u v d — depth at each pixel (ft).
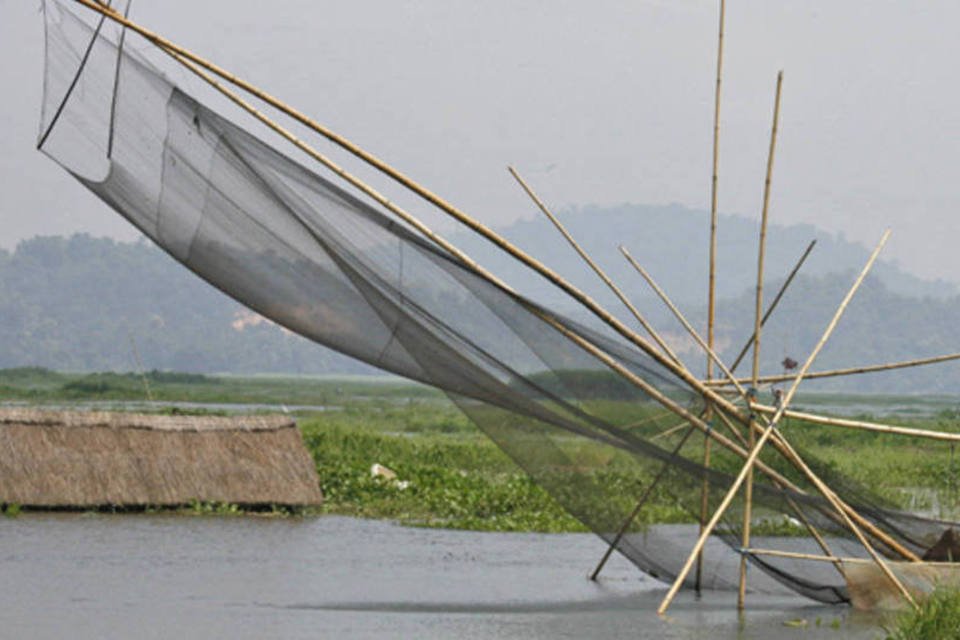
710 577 98.53
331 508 142.61
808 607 93.61
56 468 127.24
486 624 82.99
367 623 81.82
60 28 75.87
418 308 85.40
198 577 96.12
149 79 78.48
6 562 99.09
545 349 88.63
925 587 90.79
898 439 283.59
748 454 92.43
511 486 159.02
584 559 115.24
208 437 135.74
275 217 82.17
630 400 90.84
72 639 74.28
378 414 389.80
